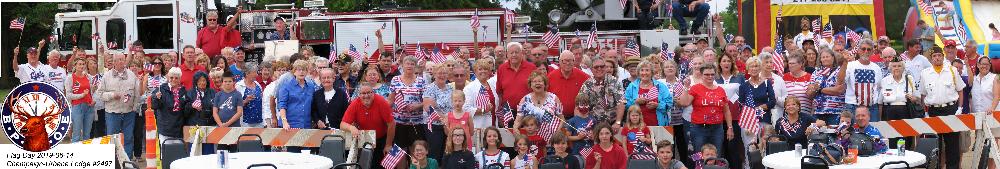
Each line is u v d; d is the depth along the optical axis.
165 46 26.38
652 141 16.59
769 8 25.62
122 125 19.22
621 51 24.55
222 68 19.23
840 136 15.88
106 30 26.64
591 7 26.17
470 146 16.53
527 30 25.19
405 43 24.89
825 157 14.96
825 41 21.92
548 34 23.38
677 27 28.06
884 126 17.23
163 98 18.03
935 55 18.31
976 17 30.77
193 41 26.45
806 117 16.80
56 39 26.81
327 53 25.56
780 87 17.44
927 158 16.17
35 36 44.66
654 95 17.06
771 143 16.22
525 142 15.84
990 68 18.81
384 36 25.00
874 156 15.49
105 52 23.98
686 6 25.28
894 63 17.91
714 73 16.94
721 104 16.84
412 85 17.11
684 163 17.38
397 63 21.16
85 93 19.23
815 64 18.98
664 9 25.61
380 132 16.66
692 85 17.12
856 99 17.66
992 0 31.47
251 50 26.53
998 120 17.16
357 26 25.14
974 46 20.95
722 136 17.02
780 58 17.89
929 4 26.23
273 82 17.72
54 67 20.67
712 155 15.89
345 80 18.62
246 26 26.70
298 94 17.08
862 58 17.73
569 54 16.98
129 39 26.38
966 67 19.23
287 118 17.16
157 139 16.33
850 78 17.70
